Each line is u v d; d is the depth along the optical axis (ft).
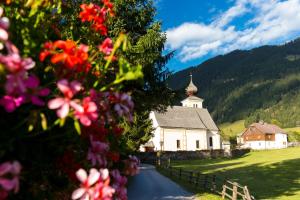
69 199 11.89
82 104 9.03
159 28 60.13
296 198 84.48
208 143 303.07
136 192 79.92
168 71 63.52
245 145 408.87
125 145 15.26
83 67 10.02
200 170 163.22
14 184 8.16
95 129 11.08
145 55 57.57
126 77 9.45
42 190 11.26
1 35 8.64
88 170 11.43
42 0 10.99
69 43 9.57
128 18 60.29
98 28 13.19
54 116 10.27
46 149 10.65
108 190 9.36
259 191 96.84
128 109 10.91
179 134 288.51
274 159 210.18
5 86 8.18
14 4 11.01
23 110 9.46
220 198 73.10
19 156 9.59
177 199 69.82
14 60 8.20
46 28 11.85
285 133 410.52
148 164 199.72
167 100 63.98
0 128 9.29
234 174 141.69
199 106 363.15
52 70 10.61
